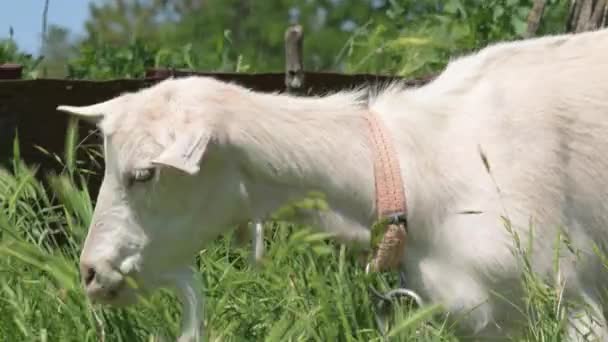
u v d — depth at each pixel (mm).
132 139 5797
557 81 6152
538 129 6074
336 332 6000
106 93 7402
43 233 6691
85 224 6680
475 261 6016
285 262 6461
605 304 6195
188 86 5891
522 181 6027
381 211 6000
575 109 6102
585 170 6078
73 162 6926
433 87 6262
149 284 5965
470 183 6047
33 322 6219
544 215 6027
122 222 5902
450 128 6129
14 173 7094
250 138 5875
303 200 5984
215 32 24875
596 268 6129
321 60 24734
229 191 5910
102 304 5988
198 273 6043
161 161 5574
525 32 9859
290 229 6711
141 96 5891
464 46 9750
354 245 6113
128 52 9766
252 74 7836
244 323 6227
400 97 6199
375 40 9797
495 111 6113
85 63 9719
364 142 6035
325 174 5977
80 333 6141
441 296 6082
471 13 10383
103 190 5934
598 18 9008
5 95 7180
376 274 6152
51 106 7277
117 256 5902
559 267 6051
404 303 6129
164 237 5895
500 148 6066
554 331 5809
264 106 5938
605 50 6242
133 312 6230
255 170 5914
